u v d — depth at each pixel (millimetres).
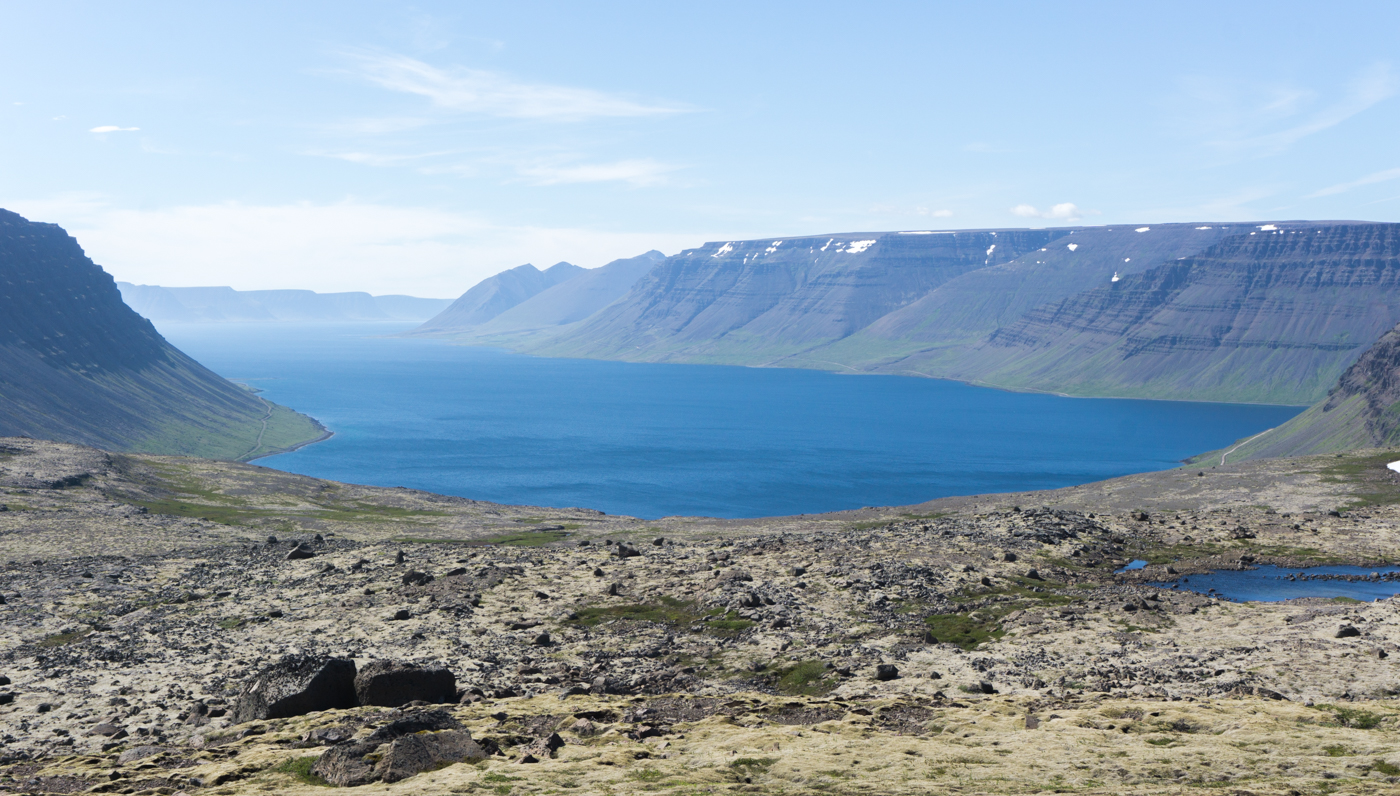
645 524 180625
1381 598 101062
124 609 93938
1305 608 85500
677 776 40625
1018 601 93062
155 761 46562
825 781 39688
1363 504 162875
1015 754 43812
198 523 161625
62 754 52344
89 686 67500
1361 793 36188
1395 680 60562
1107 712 51750
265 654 76875
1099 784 39031
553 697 61281
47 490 174625
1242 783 38625
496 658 76250
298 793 39125
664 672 72188
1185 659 69375
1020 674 68500
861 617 88062
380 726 47312
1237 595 102938
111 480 194250
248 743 49312
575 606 95188
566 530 169625
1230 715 49469
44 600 96688
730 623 87312
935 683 66250
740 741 46938
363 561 117625
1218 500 177625
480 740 46562
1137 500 186125
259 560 122812
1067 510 157125
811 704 56500
